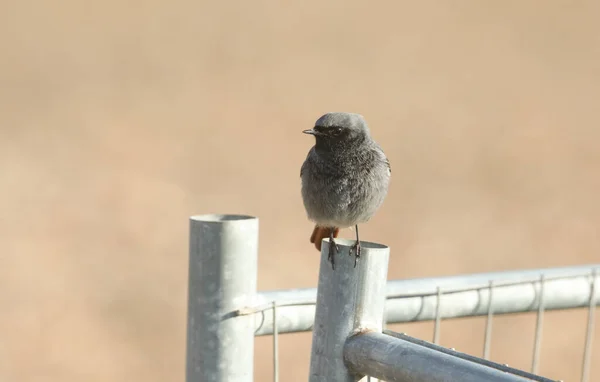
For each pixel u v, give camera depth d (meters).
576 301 4.65
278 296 3.99
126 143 27.55
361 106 33.25
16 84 33.88
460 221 21.08
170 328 15.03
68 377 13.14
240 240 3.79
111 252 18.56
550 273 4.60
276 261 17.89
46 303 15.82
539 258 19.03
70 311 15.53
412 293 4.30
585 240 20.17
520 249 19.45
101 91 33.62
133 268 17.66
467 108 32.97
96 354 13.98
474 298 4.42
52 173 24.11
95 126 29.19
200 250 3.79
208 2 45.84
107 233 19.73
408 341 3.36
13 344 14.12
